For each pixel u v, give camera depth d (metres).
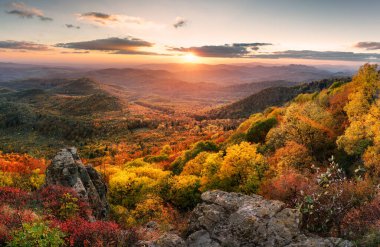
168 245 13.88
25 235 11.41
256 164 36.88
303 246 12.68
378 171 24.83
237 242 13.93
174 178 49.12
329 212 15.52
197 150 70.31
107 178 60.47
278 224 14.40
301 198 18.44
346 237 13.91
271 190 25.53
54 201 18.23
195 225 16.27
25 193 19.38
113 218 28.92
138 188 48.69
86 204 19.53
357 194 16.98
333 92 67.69
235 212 16.00
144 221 33.62
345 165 35.28
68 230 13.88
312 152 42.34
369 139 30.84
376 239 12.12
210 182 41.34
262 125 65.38
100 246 13.02
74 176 23.28
